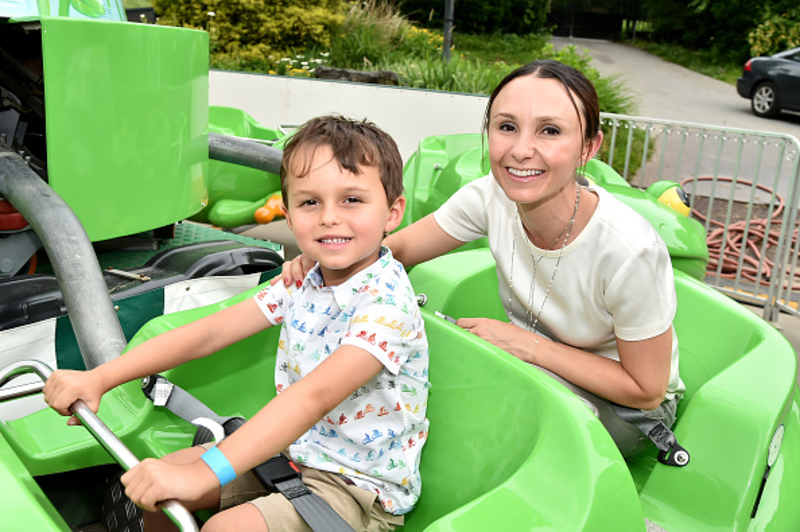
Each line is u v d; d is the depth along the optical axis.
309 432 1.30
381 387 1.27
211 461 1.04
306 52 9.59
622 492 1.16
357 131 1.27
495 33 17.89
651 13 21.42
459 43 16.81
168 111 2.13
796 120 11.81
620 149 8.05
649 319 1.40
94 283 1.66
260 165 2.79
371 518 1.27
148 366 1.32
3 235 2.00
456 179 2.82
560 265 1.48
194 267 2.12
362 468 1.27
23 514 0.99
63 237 1.68
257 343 1.53
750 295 4.37
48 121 1.84
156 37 2.03
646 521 1.45
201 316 1.52
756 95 11.95
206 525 1.16
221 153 2.79
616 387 1.46
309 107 5.54
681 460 1.51
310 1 9.72
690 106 12.75
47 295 1.78
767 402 1.58
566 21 22.80
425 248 1.74
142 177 2.09
